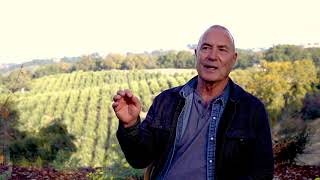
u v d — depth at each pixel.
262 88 26.06
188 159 2.11
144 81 64.31
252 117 2.11
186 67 73.75
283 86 25.34
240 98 2.13
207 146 2.09
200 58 2.16
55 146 12.11
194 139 2.12
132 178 6.88
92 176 7.25
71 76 70.38
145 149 2.14
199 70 2.17
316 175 7.82
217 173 2.06
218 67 2.13
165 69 73.25
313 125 10.55
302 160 8.88
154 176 2.20
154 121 2.19
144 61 75.75
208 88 2.16
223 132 2.08
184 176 2.10
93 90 59.31
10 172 7.69
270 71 28.64
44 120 40.34
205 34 2.19
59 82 66.62
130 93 2.02
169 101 2.21
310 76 26.98
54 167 8.94
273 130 9.76
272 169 2.11
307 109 12.77
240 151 2.08
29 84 57.81
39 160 10.52
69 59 80.69
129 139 2.07
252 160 2.09
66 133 14.01
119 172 6.93
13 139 11.57
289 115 11.53
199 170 2.09
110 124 43.22
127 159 2.19
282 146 8.93
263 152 2.09
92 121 44.72
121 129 2.07
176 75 66.75
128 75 68.62
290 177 7.74
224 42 2.14
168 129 2.17
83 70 75.50
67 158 10.03
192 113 2.17
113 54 75.94
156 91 58.88
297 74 27.19
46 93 56.75
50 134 13.36
